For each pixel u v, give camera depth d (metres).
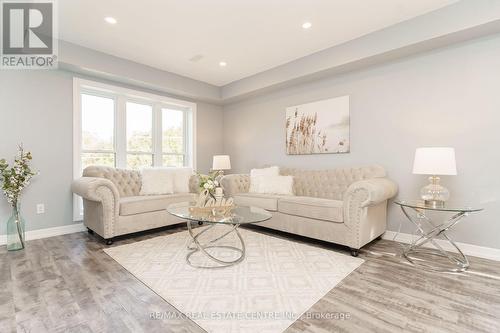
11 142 3.04
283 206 3.22
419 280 2.05
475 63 2.60
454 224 2.74
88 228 3.35
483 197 2.57
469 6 2.37
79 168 3.57
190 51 3.50
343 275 2.13
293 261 2.43
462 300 1.75
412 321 1.52
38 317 1.54
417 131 2.97
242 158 5.07
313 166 3.95
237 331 1.43
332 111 3.70
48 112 3.30
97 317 1.55
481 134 2.58
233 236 3.30
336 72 3.56
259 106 4.73
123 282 1.99
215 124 5.35
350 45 3.18
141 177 3.89
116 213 2.95
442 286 1.95
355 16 2.67
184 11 2.57
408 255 2.62
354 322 1.51
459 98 2.70
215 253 2.64
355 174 3.31
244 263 2.38
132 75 3.80
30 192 3.17
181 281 2.01
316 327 1.46
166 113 4.76
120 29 2.92
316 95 3.90
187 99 4.86
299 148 4.09
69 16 2.64
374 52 2.98
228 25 2.84
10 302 1.70
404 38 2.76
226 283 1.98
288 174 4.07
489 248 2.54
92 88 3.74
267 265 2.33
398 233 3.12
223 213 2.48
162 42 3.24
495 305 1.69
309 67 3.59
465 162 2.67
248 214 2.46
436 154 2.37
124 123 4.15
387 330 1.43
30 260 2.44
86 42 3.23
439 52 2.82
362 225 2.61
